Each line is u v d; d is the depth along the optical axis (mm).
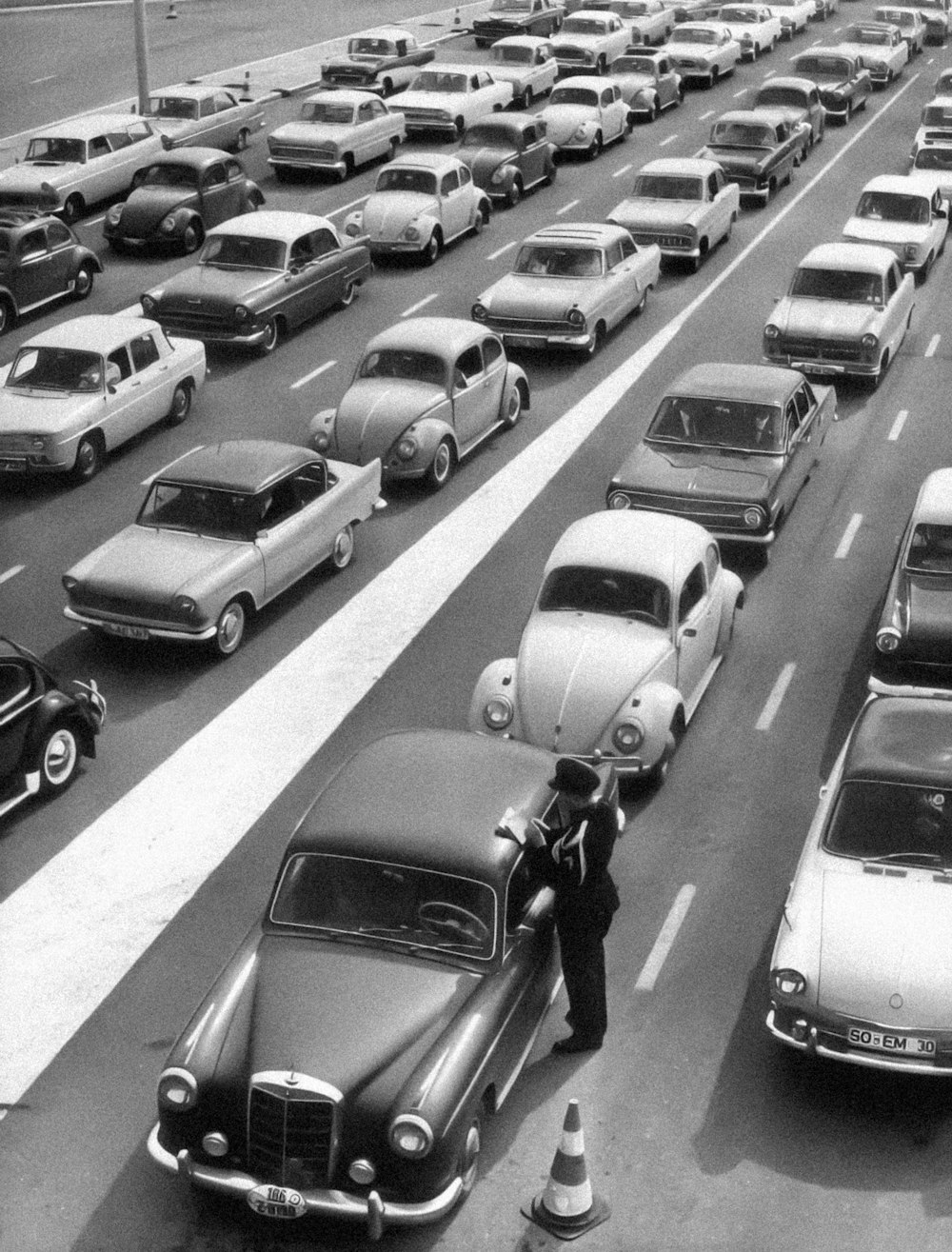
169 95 36094
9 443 18906
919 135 36719
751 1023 10117
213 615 14844
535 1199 8586
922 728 10898
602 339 25297
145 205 29281
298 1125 8086
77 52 49688
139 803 12734
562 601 13617
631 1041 9945
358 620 16125
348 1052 8289
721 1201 8625
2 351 24078
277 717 14148
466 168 31094
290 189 34688
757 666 15102
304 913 9203
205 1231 8430
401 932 9055
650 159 38250
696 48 48000
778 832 12297
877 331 22594
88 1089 9492
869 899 9719
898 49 51094
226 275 24484
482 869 9125
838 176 37281
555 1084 9539
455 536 18297
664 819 12469
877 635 13734
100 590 14758
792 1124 9219
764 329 24562
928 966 9211
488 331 21109
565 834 9477
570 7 54938
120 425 20062
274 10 59625
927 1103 9430
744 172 33875
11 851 12023
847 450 21016
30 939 10938
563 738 12477
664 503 16875
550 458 20750
